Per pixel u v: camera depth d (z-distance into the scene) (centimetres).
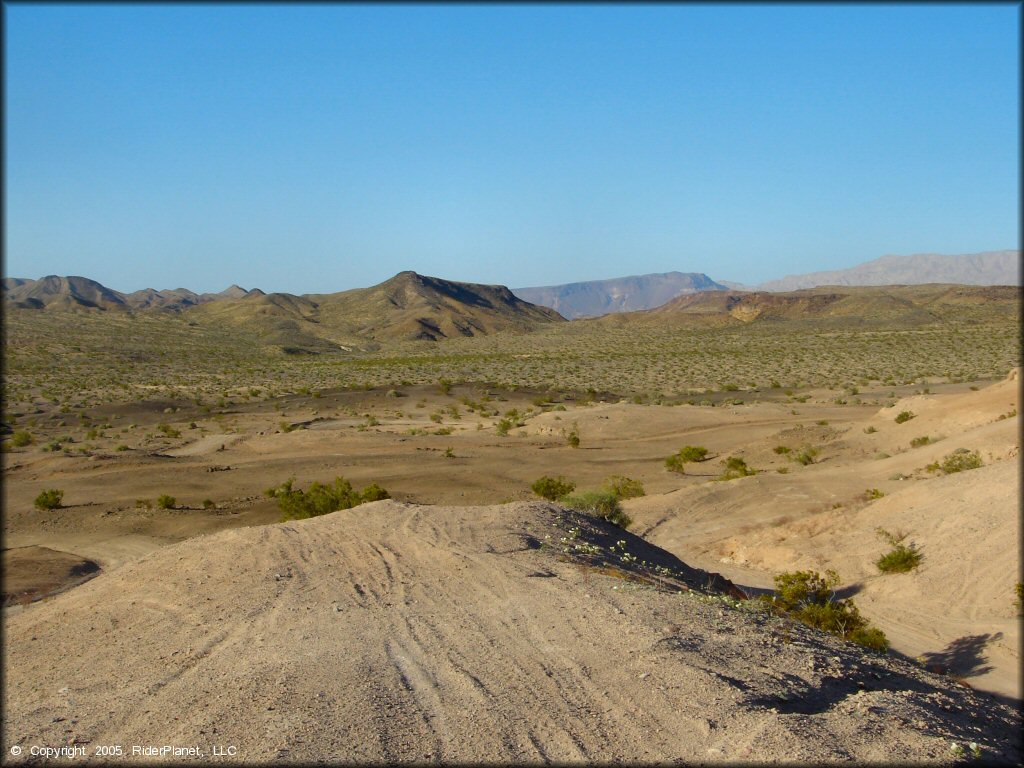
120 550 2775
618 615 1024
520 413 7488
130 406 8444
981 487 2225
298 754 676
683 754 670
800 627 1183
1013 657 1388
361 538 1547
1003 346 11031
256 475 4259
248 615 1120
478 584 1213
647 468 4275
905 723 737
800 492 2847
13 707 868
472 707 770
